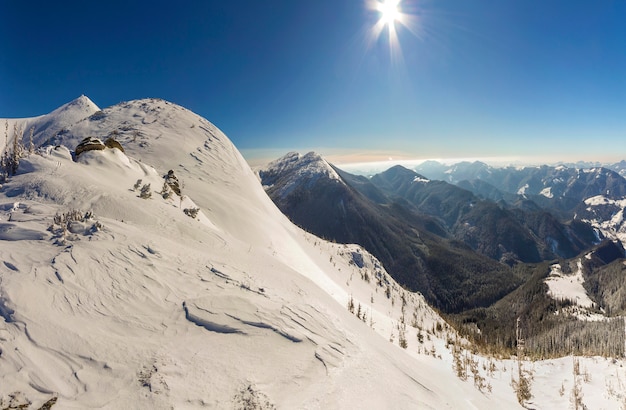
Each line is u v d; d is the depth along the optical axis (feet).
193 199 143.74
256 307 40.60
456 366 76.59
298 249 198.70
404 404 35.12
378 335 63.36
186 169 187.11
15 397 21.58
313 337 39.42
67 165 82.69
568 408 68.18
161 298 37.40
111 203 64.80
